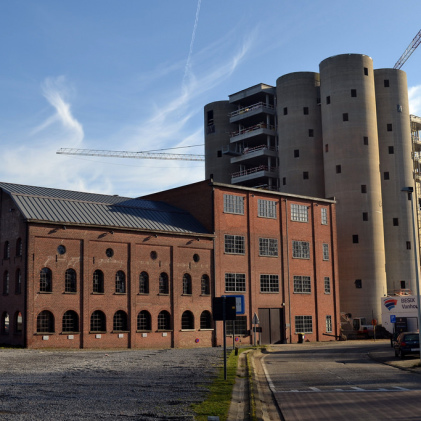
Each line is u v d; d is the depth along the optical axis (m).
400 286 80.44
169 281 50.28
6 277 44.84
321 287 64.88
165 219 53.38
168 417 12.91
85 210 47.62
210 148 97.75
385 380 22.98
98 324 45.16
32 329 41.16
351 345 55.38
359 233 75.38
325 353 42.69
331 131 78.56
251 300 56.78
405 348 35.34
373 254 75.19
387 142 83.31
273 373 26.38
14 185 47.81
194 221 55.84
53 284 42.69
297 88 83.50
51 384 18.92
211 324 53.22
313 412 15.06
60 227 43.62
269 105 89.88
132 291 47.28
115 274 46.50
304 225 64.25
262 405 16.27
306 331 62.22
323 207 67.12
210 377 22.09
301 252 63.31
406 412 14.64
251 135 88.75
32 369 24.59
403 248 81.31
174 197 59.19
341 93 78.38
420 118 89.81
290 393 19.06
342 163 77.00
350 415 14.41
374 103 80.12
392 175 82.62
